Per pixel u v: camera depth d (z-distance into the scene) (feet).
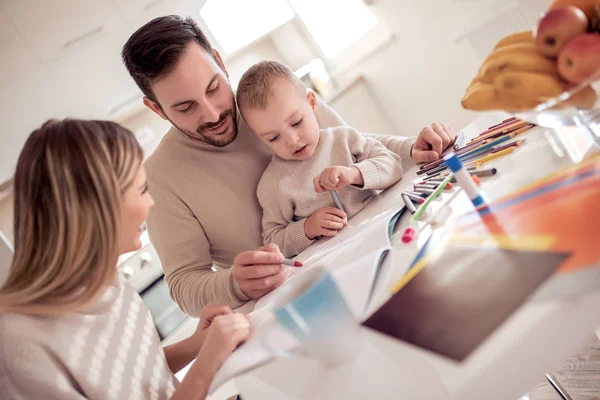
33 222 1.88
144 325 2.40
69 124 1.98
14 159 6.36
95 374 1.93
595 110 1.66
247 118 3.40
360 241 2.21
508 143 2.47
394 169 3.28
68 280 1.88
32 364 1.73
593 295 0.99
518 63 1.57
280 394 1.32
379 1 7.14
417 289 1.42
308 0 8.25
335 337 1.26
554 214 1.38
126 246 2.13
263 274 2.40
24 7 5.95
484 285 1.23
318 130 3.48
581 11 1.50
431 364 1.08
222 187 3.58
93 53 6.54
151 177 3.52
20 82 6.17
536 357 0.99
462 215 1.83
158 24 3.12
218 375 1.60
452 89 7.02
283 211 3.37
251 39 8.00
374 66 7.86
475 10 5.99
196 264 3.36
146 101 3.54
